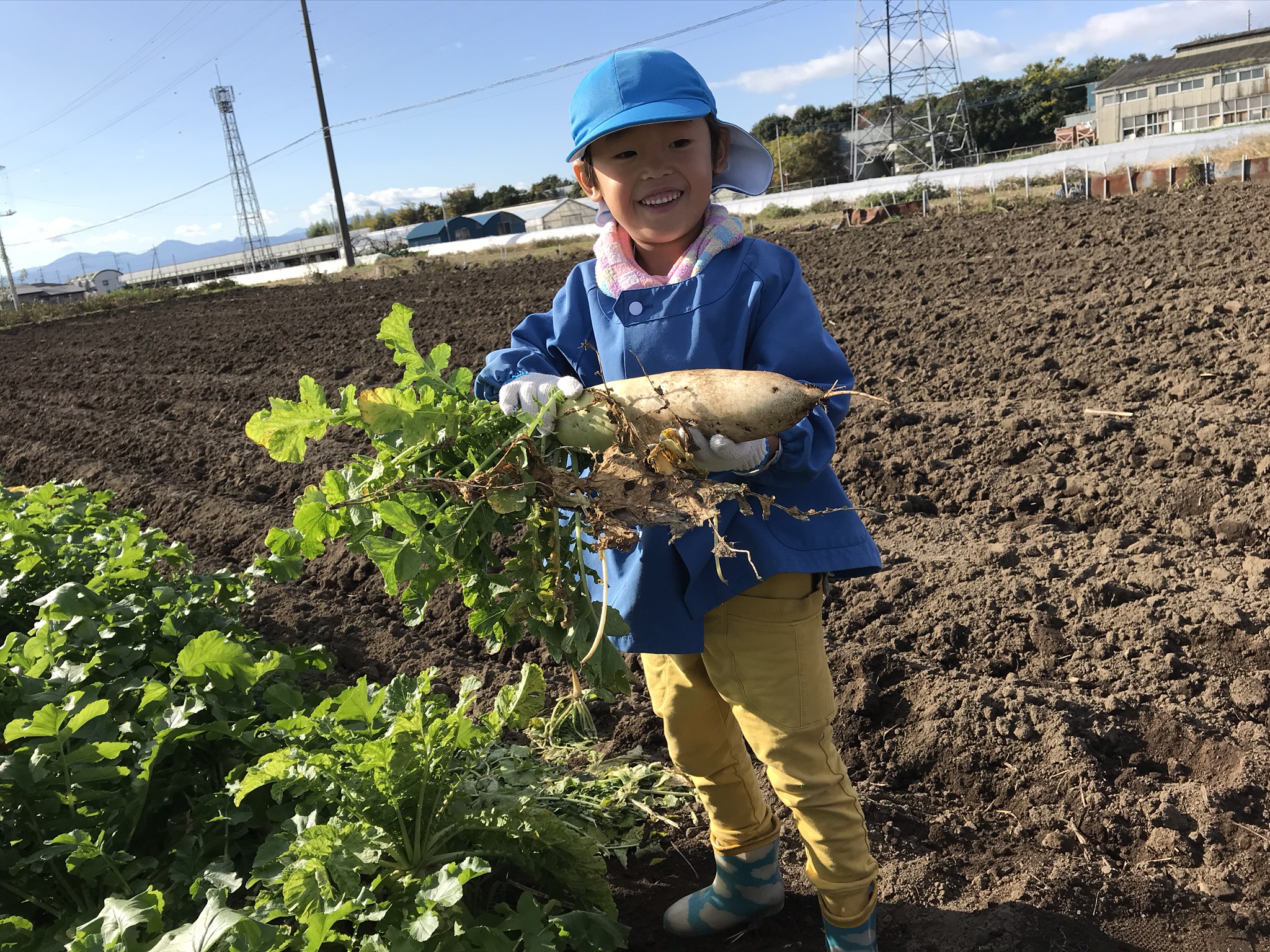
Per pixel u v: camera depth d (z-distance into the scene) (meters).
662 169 2.00
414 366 1.98
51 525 3.62
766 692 1.96
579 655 1.79
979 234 16.22
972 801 2.86
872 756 3.07
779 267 2.07
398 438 1.86
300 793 2.16
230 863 2.15
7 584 3.16
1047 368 7.22
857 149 66.12
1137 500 4.71
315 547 1.98
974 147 64.31
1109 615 3.64
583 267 2.28
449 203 99.12
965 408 6.39
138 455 8.20
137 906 1.79
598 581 1.89
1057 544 4.41
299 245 80.69
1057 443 5.56
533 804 2.28
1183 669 3.27
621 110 1.94
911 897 2.41
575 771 3.05
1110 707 3.05
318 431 1.86
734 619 1.98
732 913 2.33
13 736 2.17
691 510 1.66
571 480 1.73
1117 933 2.26
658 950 2.35
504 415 1.84
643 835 2.76
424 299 19.22
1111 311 8.31
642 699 3.51
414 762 2.08
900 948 2.26
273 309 22.50
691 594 1.94
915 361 8.03
